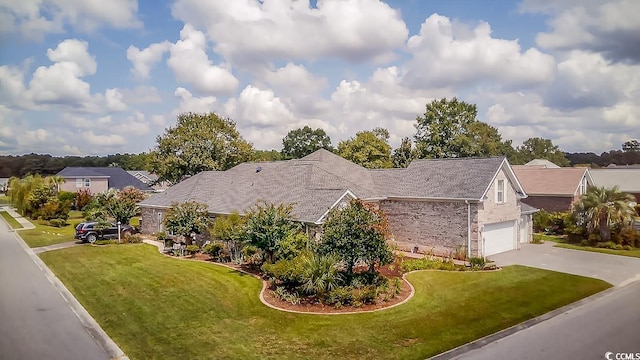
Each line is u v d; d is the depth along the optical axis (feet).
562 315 54.95
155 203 125.18
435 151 224.94
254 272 75.87
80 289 66.59
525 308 57.47
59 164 339.77
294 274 60.18
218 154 193.77
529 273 77.82
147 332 48.26
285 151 297.33
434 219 100.32
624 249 104.37
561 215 131.75
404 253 100.07
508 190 102.68
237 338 46.34
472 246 93.25
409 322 51.34
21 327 50.01
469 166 104.22
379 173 124.06
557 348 44.11
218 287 66.33
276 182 108.17
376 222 63.67
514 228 105.70
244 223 78.84
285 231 73.97
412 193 104.53
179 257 92.12
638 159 424.46
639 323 51.60
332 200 85.25
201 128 193.06
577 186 144.77
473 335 47.70
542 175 157.89
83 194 207.62
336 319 52.08
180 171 188.75
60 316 53.83
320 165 115.65
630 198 109.40
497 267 82.69
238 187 113.91
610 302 60.70
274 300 59.21
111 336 47.14
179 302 59.21
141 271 78.18
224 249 88.99
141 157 429.79
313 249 65.67
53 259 91.25
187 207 95.71
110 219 143.54
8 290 66.23
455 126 228.22
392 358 41.68
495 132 267.59
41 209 172.96
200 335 47.24
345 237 61.62
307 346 44.27
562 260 90.79
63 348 43.93
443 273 77.15
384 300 59.00
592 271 79.87
